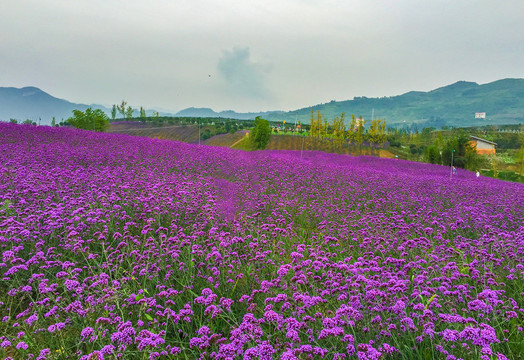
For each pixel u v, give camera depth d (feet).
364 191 53.11
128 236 22.16
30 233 20.92
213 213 30.14
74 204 26.73
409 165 130.00
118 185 35.70
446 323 13.78
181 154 68.80
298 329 12.16
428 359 12.00
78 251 19.49
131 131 354.54
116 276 18.16
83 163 47.32
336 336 11.76
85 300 15.74
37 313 14.60
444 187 63.10
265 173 63.00
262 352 10.23
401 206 43.50
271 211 37.55
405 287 15.11
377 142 304.91
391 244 25.48
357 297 14.23
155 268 18.66
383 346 11.62
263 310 15.37
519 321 15.28
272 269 21.08
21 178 32.55
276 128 361.92
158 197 32.50
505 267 20.61
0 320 14.90
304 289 17.06
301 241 28.55
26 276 17.71
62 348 12.71
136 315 15.28
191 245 22.31
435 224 33.83
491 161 266.36
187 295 17.29
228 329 14.51
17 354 13.11
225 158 75.92
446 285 16.72
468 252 24.88
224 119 467.11
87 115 175.32
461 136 167.12
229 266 20.31
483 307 12.92
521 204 47.62
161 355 12.26
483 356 10.67
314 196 48.06
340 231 29.94
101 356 10.57
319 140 293.23
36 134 64.80
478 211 40.27
